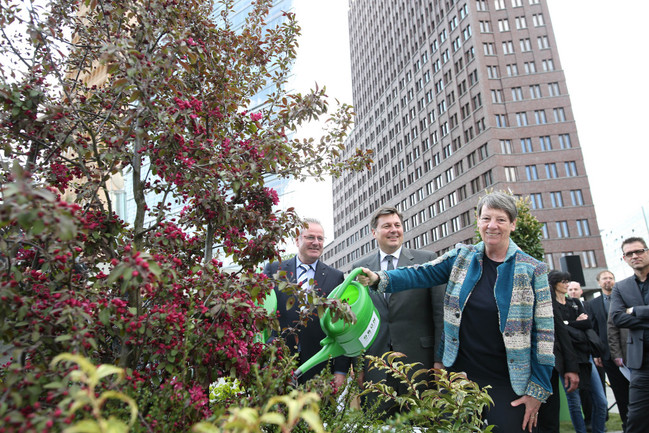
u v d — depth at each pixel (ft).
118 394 2.68
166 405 4.16
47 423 2.84
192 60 6.08
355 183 252.83
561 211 145.89
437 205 175.52
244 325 5.90
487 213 8.73
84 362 2.61
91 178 6.01
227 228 7.22
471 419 6.31
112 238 5.91
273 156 6.72
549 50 158.30
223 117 7.45
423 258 12.82
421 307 11.77
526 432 7.89
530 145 151.12
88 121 6.35
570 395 16.87
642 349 12.32
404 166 201.26
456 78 168.45
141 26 6.01
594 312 19.89
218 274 5.77
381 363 6.60
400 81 208.33
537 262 8.45
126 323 4.60
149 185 6.49
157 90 5.62
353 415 5.39
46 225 3.37
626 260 13.96
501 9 162.71
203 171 6.16
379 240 12.96
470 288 8.64
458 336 8.63
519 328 8.07
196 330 5.13
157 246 6.12
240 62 8.66
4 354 4.55
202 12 7.85
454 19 171.32
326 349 6.91
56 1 6.68
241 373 5.27
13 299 4.06
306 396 2.65
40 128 5.77
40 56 6.43
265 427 4.83
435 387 10.94
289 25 9.25
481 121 155.94
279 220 7.04
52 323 4.27
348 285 8.04
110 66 5.32
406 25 204.44
